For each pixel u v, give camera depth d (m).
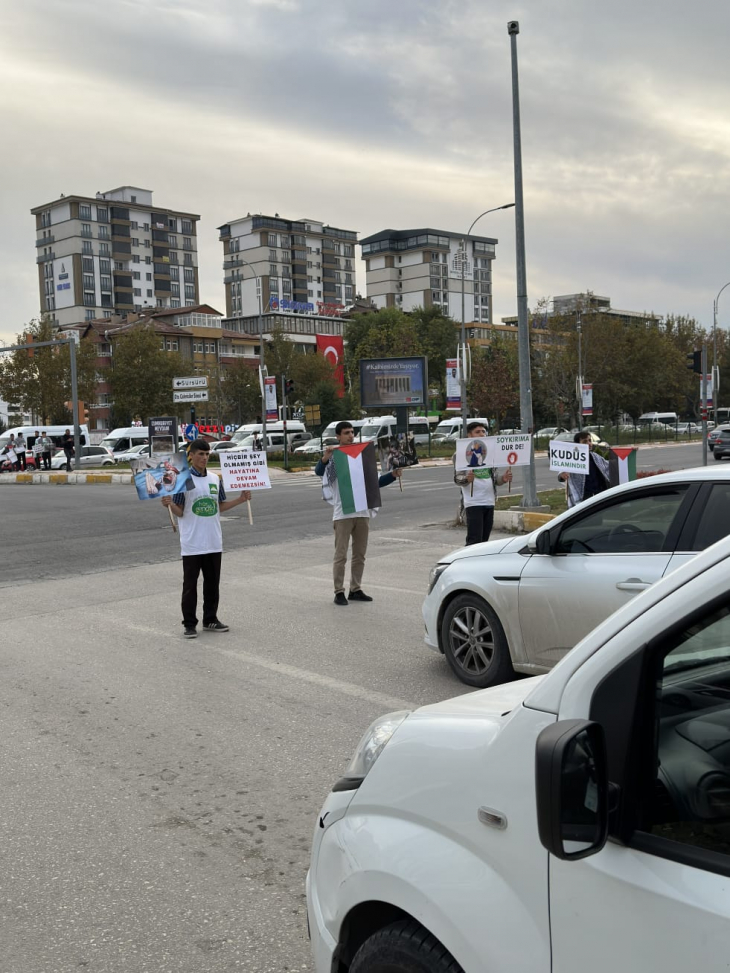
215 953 3.19
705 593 1.54
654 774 1.61
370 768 2.22
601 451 11.59
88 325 99.06
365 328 88.81
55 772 4.99
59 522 19.20
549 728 1.52
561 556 5.79
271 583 11.18
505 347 72.50
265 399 43.47
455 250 151.50
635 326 72.62
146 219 133.25
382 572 11.78
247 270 149.12
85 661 7.47
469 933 1.77
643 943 1.50
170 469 8.11
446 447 51.31
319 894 2.31
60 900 3.60
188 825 4.26
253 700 6.21
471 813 1.86
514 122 17.31
